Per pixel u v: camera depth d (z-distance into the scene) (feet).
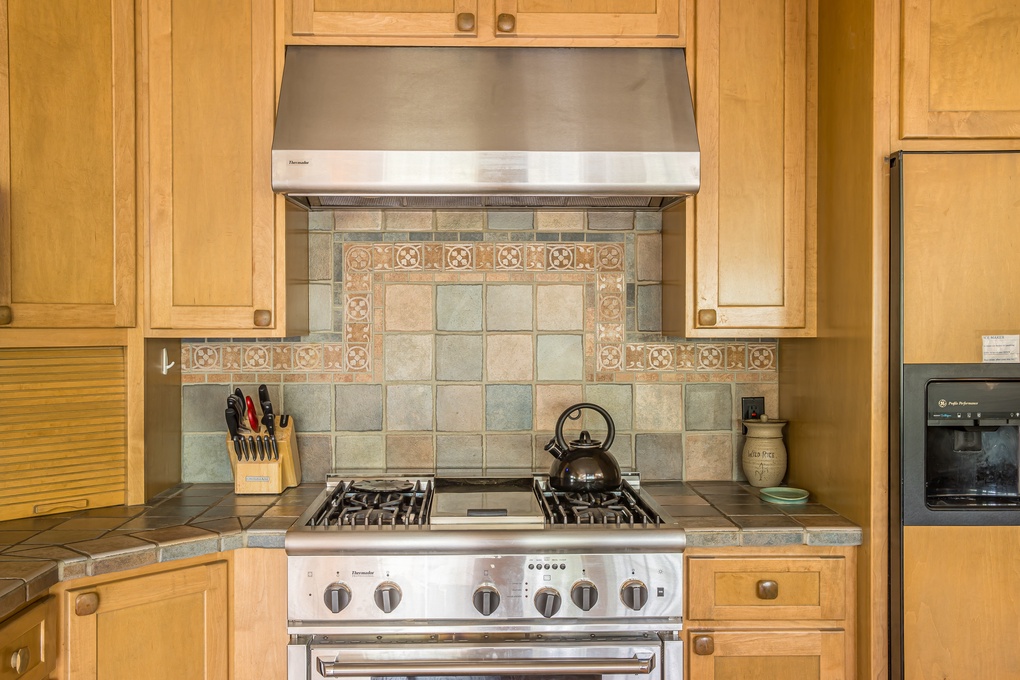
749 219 6.61
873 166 5.65
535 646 5.62
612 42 6.55
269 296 6.45
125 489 6.47
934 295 5.49
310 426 7.50
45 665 4.83
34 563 4.83
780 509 6.40
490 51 6.56
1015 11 5.64
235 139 6.40
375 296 7.50
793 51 6.58
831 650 5.87
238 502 6.61
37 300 5.75
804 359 6.97
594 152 5.98
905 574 5.53
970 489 5.86
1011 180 5.50
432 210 7.48
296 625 5.64
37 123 5.73
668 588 5.69
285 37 6.45
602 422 7.56
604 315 7.58
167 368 7.05
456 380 7.55
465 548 5.58
